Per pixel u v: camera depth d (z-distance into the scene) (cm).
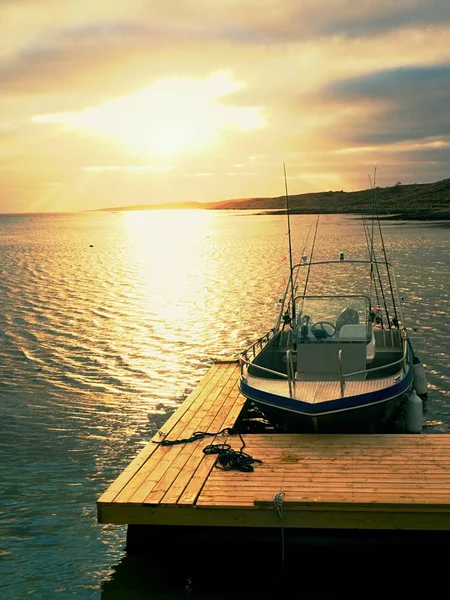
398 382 1301
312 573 971
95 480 1255
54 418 1580
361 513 934
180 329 2566
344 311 1469
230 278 4131
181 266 5031
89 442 1434
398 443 1174
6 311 3016
